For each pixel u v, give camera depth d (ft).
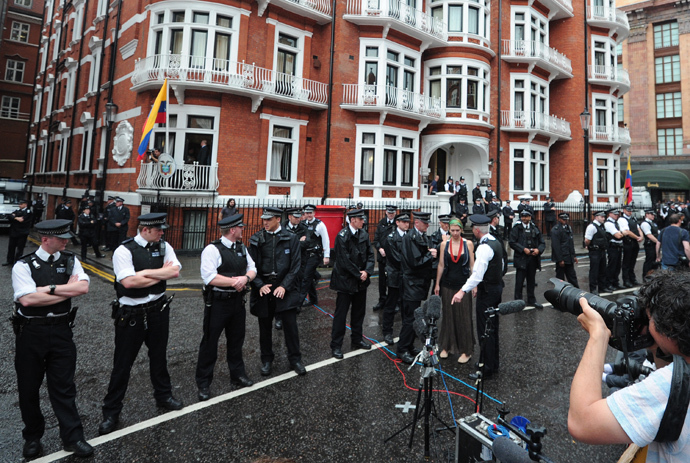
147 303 11.51
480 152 62.59
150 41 45.06
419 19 56.29
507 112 64.59
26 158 95.25
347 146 52.16
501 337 19.25
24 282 9.57
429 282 16.39
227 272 13.24
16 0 106.11
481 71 61.21
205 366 12.91
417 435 10.77
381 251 24.56
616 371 8.89
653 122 110.63
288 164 50.52
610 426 3.81
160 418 11.55
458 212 53.72
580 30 73.15
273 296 14.89
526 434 6.25
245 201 45.19
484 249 14.44
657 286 4.30
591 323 4.81
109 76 56.49
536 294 29.35
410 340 16.06
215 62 44.62
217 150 44.32
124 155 49.67
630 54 114.62
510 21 65.26
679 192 107.86
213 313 12.99
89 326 19.97
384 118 52.54
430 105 60.13
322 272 34.68
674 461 3.88
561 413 11.96
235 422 11.37
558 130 69.41
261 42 47.57
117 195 49.37
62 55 77.20
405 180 57.11
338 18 52.01
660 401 3.69
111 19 58.44
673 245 25.13
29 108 106.93
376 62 53.62
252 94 45.24
